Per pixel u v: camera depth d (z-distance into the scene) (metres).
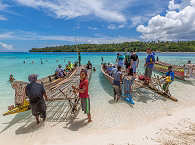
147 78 6.21
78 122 3.87
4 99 6.01
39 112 3.67
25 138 3.15
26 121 4.01
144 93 6.20
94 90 7.21
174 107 4.59
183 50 110.25
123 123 3.72
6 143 2.98
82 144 2.82
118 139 2.94
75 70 11.96
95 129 3.46
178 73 9.20
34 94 3.39
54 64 23.09
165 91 5.59
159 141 2.73
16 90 4.38
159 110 4.42
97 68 16.84
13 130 3.52
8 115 4.42
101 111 4.56
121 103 5.21
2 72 14.15
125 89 5.43
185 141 2.66
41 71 14.88
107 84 8.48
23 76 11.91
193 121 3.50
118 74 5.03
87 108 3.64
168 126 3.34
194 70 8.05
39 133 3.35
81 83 3.59
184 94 5.91
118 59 9.17
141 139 2.86
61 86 6.82
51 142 2.97
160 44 136.38
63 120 4.01
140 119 3.90
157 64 12.87
